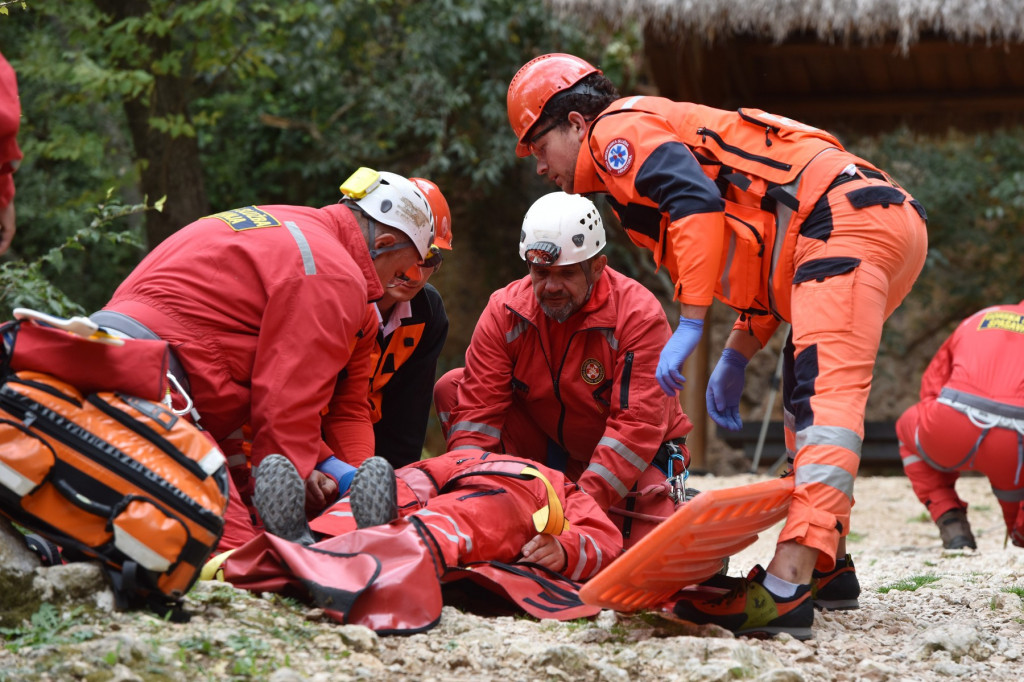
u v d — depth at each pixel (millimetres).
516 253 17031
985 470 7098
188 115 13133
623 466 4828
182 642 2891
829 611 4094
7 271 7090
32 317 3025
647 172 3879
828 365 3625
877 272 3697
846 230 3723
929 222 16609
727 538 3371
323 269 3969
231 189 17391
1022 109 13383
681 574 3355
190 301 3910
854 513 9711
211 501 3061
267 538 3408
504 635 3352
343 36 15062
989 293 16938
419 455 5828
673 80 13023
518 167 17016
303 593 3412
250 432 4559
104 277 15844
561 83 4359
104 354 3035
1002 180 16438
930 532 8594
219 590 3279
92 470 2982
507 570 3820
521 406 5312
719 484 11625
